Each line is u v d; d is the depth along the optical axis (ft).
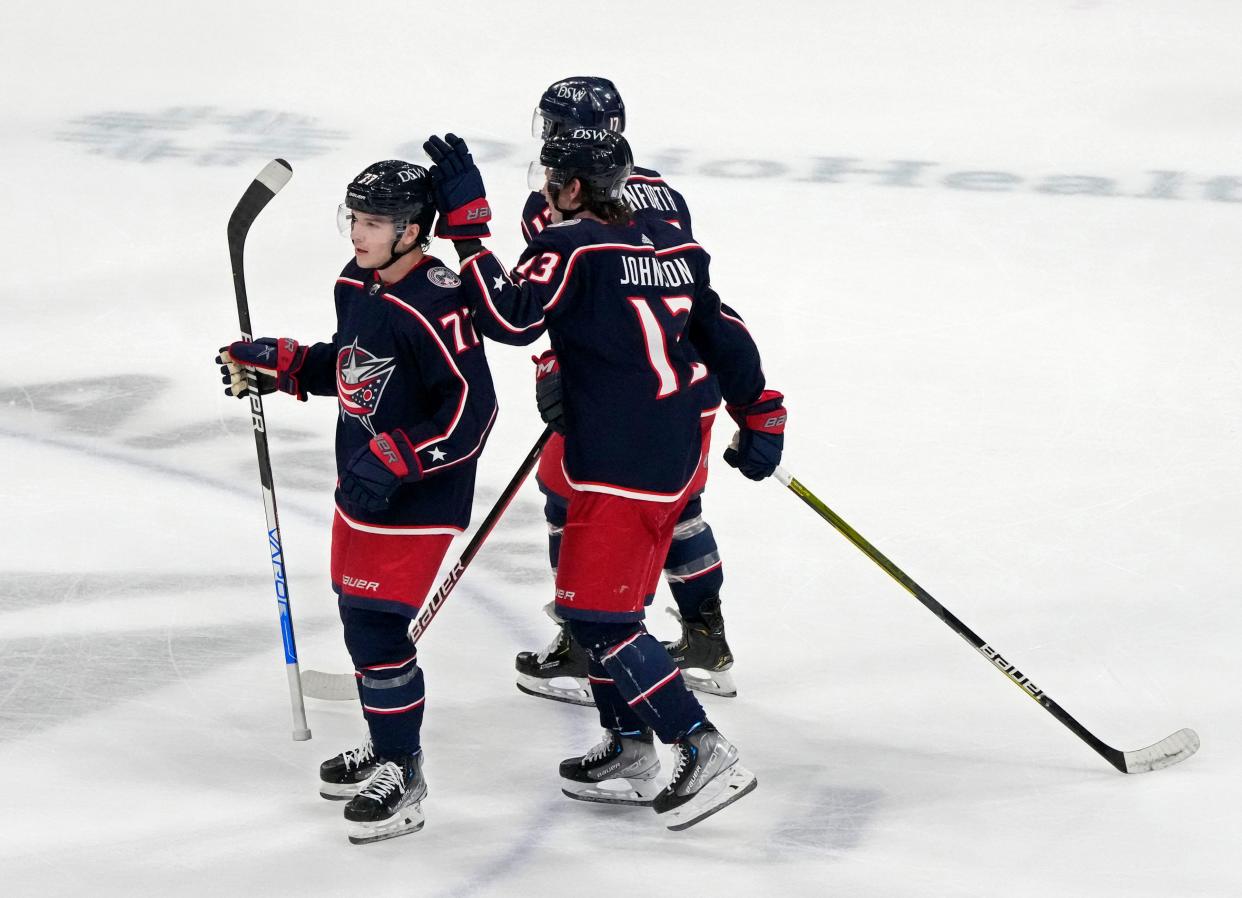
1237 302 102.06
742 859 48.29
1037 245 112.68
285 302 102.42
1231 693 58.80
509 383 90.27
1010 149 133.80
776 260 110.32
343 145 134.31
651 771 51.96
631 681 48.98
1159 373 91.50
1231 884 46.78
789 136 137.49
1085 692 59.16
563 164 48.24
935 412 86.69
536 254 47.78
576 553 49.16
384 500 47.16
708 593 57.93
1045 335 97.45
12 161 128.36
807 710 58.29
